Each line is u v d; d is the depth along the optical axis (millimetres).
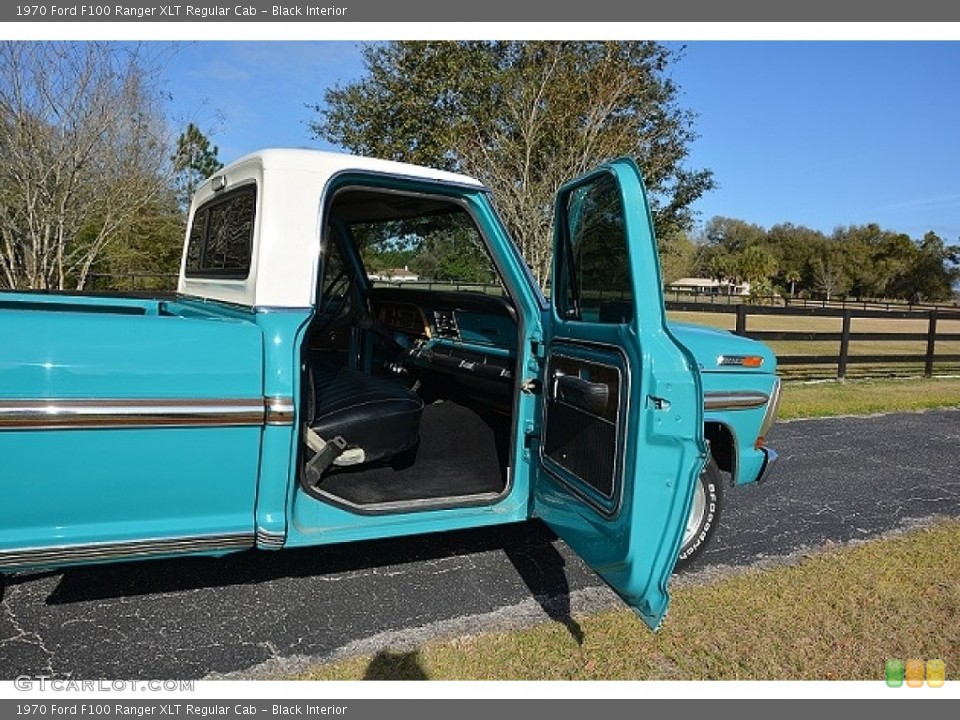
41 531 2283
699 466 2492
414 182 2887
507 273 3127
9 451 2172
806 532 4234
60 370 2207
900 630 3062
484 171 10758
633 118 11258
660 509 2482
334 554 3607
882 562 3775
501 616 3080
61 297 3477
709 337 3688
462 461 3629
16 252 10977
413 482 3301
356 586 3291
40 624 2857
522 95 10938
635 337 2467
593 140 10344
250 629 2895
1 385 2148
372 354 4559
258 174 2674
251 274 2645
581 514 2766
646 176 11969
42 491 2244
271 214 2584
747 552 3906
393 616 3045
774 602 3285
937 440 6879
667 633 2980
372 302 4457
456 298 3791
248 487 2525
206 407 2385
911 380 10859
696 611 3176
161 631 2852
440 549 3729
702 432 2512
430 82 13141
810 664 2789
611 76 10844
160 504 2412
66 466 2248
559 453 2955
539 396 3186
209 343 2422
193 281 3736
